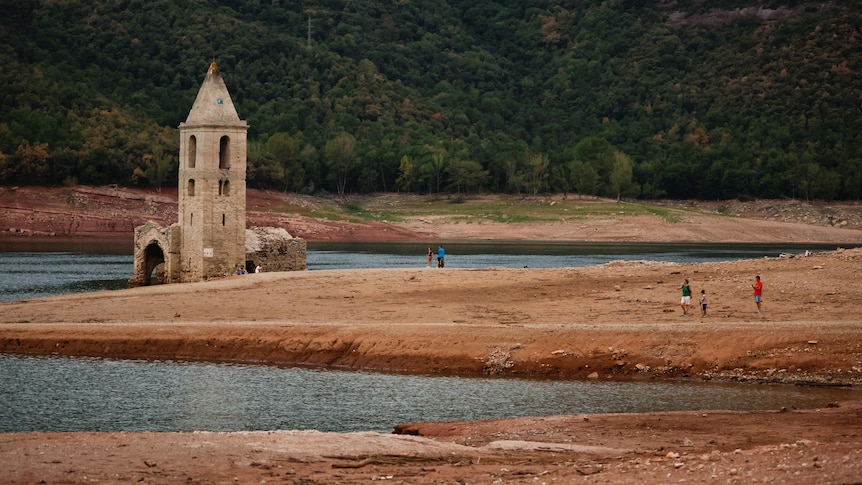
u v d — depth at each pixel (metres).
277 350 74.31
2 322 81.31
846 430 49.09
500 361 70.31
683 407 59.00
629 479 38.16
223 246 108.94
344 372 69.75
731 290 88.06
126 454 42.75
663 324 74.50
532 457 44.56
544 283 94.62
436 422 53.88
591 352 70.31
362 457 43.62
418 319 80.94
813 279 91.00
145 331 76.81
